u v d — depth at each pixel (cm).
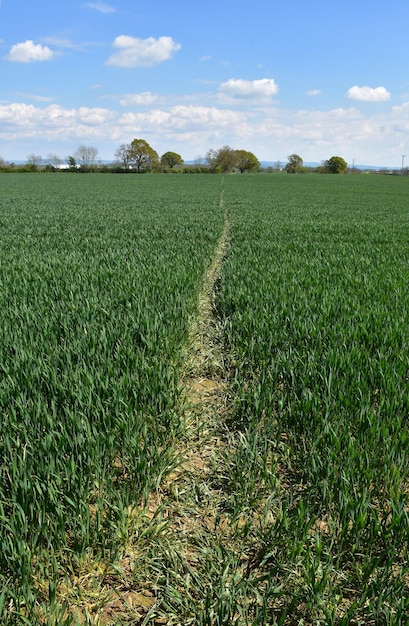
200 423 398
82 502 255
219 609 212
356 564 238
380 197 3994
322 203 3123
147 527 277
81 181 6794
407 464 308
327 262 935
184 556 260
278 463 340
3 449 296
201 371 503
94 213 2145
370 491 294
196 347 561
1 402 342
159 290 684
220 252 1184
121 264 880
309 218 2012
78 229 1516
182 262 915
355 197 3953
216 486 325
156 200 3189
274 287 706
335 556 249
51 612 211
